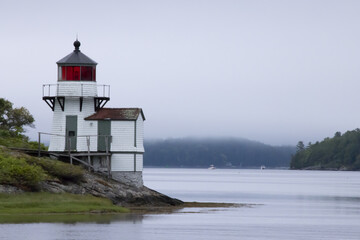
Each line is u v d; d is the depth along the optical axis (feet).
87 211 637.30
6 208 600.80
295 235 568.41
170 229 574.15
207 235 549.95
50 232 524.11
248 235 559.79
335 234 578.66
